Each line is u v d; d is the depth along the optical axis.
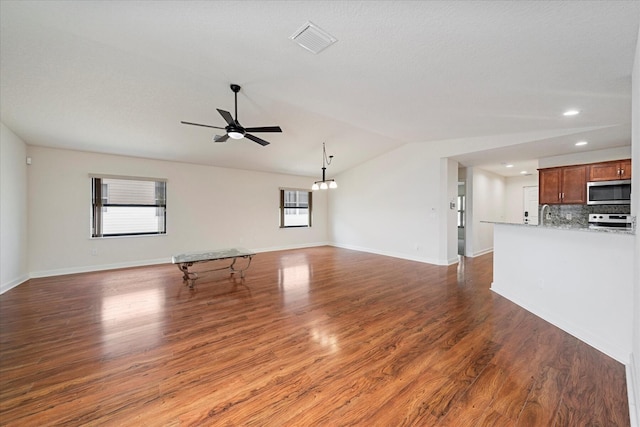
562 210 5.20
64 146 4.57
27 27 2.10
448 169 5.57
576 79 2.25
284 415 1.54
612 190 4.49
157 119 3.94
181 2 1.63
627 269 2.03
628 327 2.02
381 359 2.10
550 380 1.82
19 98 3.18
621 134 3.77
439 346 2.29
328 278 4.54
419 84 2.60
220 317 2.92
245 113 3.90
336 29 1.79
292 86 2.95
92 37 2.09
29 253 4.42
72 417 1.51
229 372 1.94
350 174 7.69
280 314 3.01
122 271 4.95
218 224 6.43
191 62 2.48
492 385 1.78
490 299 3.48
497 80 2.38
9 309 3.12
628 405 1.57
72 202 4.77
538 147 4.55
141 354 2.17
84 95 3.23
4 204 3.75
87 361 2.07
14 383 1.80
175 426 1.46
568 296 2.54
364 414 1.54
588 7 1.39
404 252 6.28
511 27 1.62
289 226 7.75
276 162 6.48
